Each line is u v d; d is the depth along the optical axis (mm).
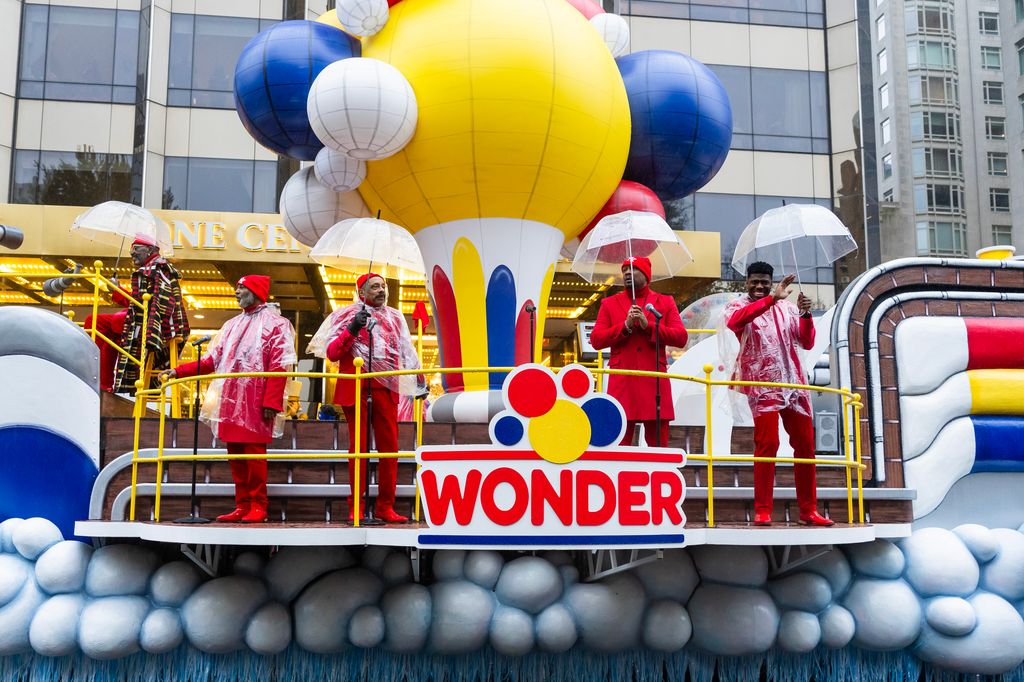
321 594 6129
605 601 6168
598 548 5527
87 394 7121
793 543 5879
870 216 24031
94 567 6246
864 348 8859
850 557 6883
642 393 6727
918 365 8797
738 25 24672
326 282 21266
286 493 6664
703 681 6520
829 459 6602
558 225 8539
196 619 6039
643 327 6551
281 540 5500
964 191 56812
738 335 6723
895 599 6664
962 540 7062
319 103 7441
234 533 5492
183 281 21516
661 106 8883
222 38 22484
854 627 6684
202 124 22156
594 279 9297
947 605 6668
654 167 9125
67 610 6141
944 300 9023
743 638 6309
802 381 6672
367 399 6285
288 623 6117
